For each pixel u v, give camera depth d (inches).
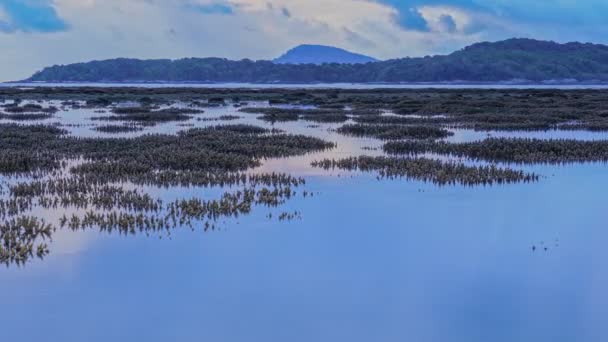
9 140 1051.9
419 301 375.6
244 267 431.2
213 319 351.3
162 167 822.5
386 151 1011.3
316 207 607.8
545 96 2945.4
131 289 390.9
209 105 2349.9
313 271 425.1
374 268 430.9
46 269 423.5
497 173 773.3
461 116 1720.0
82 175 757.3
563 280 408.5
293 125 1489.9
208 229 524.7
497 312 362.3
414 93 3607.3
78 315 353.7
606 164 881.5
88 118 1652.3
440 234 514.6
